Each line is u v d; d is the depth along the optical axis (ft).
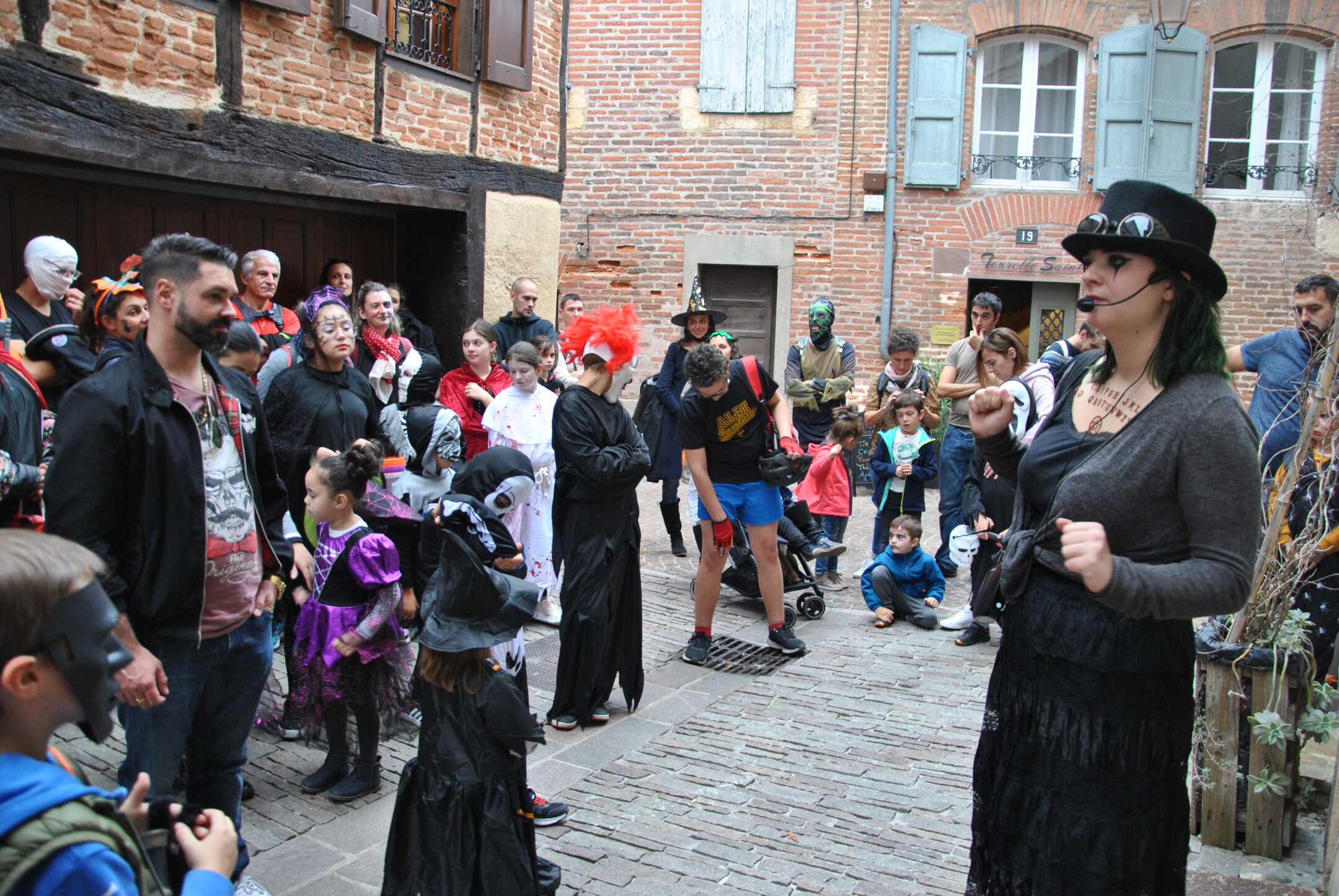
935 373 38.81
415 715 14.65
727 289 41.37
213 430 9.37
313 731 12.85
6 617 4.28
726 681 17.35
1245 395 38.86
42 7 16.28
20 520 10.60
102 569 4.79
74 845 4.17
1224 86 38.40
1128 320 7.22
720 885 10.82
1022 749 7.82
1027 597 7.82
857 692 16.92
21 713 4.42
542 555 19.51
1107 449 7.37
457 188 26.02
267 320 18.74
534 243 29.19
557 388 24.21
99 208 19.38
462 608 8.93
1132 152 37.88
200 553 9.04
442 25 25.62
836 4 38.73
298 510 14.87
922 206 39.04
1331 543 12.24
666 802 12.76
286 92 20.89
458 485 11.78
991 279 39.50
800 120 39.37
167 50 18.38
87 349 13.44
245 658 9.84
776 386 18.25
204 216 21.56
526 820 9.32
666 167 40.34
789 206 39.81
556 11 29.25
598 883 10.80
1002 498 18.88
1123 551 7.31
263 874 10.78
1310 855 11.37
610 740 14.71
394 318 18.17
